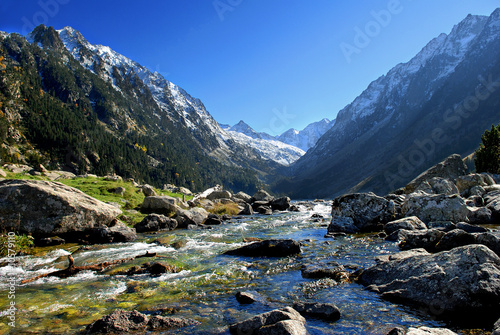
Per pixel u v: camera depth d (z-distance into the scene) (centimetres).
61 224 1617
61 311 709
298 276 954
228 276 983
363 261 1080
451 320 587
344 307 678
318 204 5272
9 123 13912
